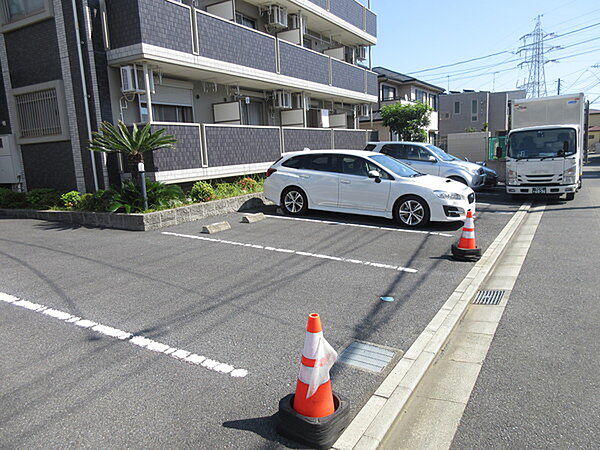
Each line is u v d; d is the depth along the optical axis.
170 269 6.07
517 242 7.87
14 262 6.42
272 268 6.14
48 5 9.91
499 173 19.11
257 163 12.28
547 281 5.64
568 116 13.66
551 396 3.19
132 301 4.91
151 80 10.36
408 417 3.04
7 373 3.42
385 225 9.04
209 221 9.41
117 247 7.24
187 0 12.38
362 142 18.27
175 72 11.34
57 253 6.89
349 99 19.31
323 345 2.72
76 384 3.27
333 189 9.52
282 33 15.93
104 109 9.97
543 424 2.89
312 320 2.71
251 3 14.71
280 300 4.97
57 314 4.55
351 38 20.12
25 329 4.20
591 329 4.22
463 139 21.56
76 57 9.75
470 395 3.25
